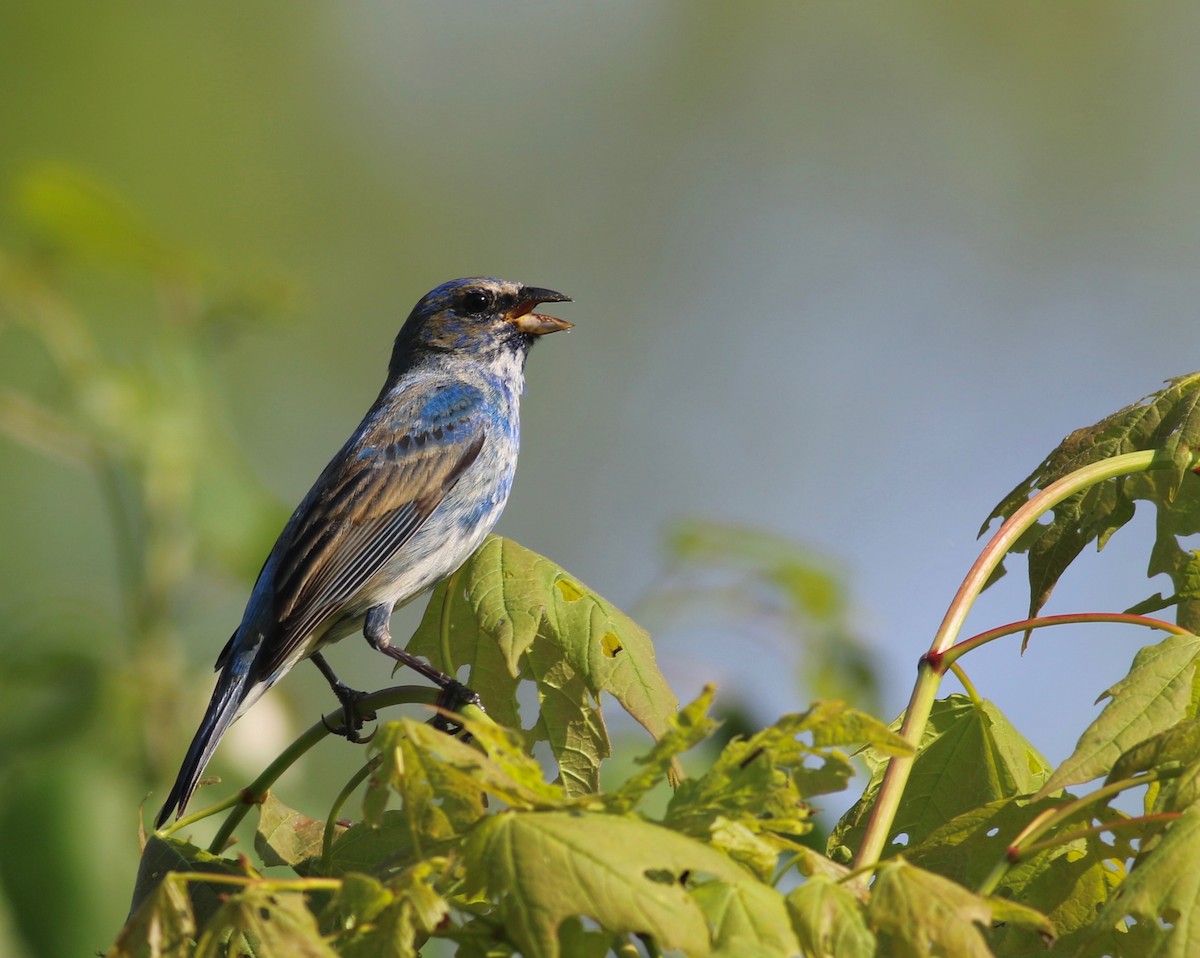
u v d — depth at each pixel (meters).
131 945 4.98
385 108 28.30
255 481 10.74
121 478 10.40
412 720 5.05
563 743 7.16
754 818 5.00
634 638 7.00
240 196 26.12
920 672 6.27
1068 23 29.17
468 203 28.23
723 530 10.45
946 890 4.71
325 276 26.61
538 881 4.63
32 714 9.61
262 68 26.70
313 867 6.59
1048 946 5.98
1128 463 6.88
